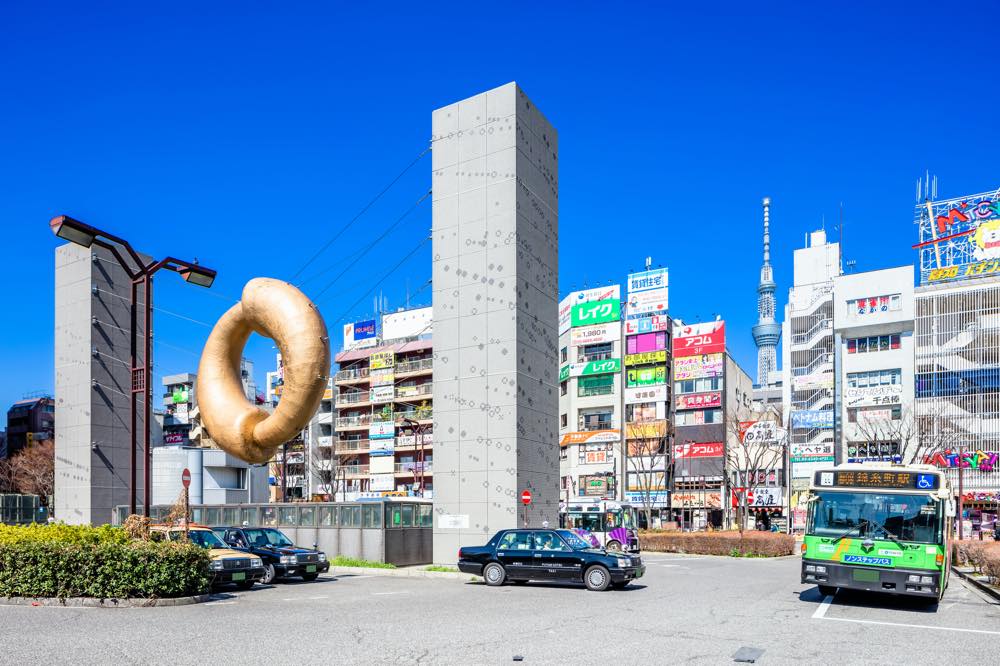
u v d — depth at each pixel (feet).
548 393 88.17
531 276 86.53
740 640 36.78
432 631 38.24
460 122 88.99
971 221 184.24
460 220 87.51
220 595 53.21
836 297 192.03
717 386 205.77
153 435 206.28
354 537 91.50
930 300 181.16
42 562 47.73
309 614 44.50
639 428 205.57
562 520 132.26
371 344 255.70
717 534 134.62
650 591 61.52
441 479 84.89
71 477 109.19
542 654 32.35
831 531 50.65
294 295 26.55
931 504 48.93
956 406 173.99
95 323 110.22
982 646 36.19
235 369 28.40
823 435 189.98
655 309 214.90
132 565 47.75
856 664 31.40
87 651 31.24
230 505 100.99
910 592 47.67
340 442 235.61
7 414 309.63
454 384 85.51
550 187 92.27
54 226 51.11
